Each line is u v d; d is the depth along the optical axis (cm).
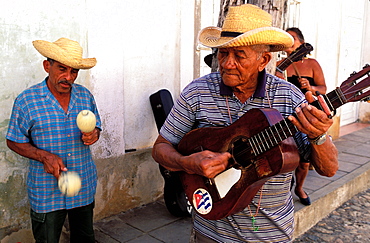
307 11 659
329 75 741
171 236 358
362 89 148
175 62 446
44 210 258
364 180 543
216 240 191
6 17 292
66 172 247
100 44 355
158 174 436
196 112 194
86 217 282
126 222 383
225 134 182
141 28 401
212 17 486
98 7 348
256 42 163
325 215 448
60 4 322
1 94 297
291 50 403
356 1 837
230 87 184
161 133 206
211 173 168
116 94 377
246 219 182
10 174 311
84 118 246
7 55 297
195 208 195
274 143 166
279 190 181
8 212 315
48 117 252
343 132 827
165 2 420
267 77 184
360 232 411
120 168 394
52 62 246
